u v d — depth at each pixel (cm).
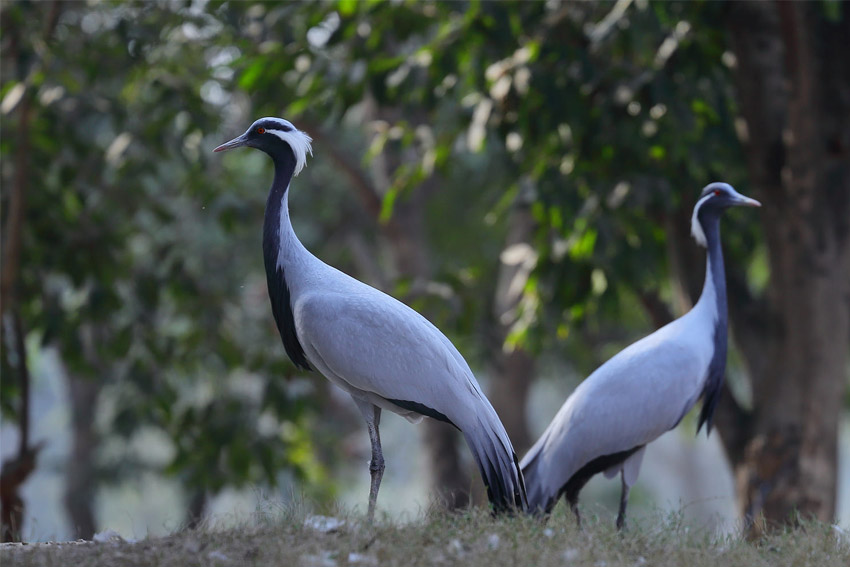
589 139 1394
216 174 1933
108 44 1625
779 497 1384
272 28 1559
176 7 1616
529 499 1012
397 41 1466
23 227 1616
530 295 1596
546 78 1314
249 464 1831
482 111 1385
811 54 1356
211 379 2038
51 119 1664
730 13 1401
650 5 1255
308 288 901
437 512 880
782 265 1421
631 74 1359
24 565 743
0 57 1595
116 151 1695
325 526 830
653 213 1473
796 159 1385
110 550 776
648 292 1568
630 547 838
